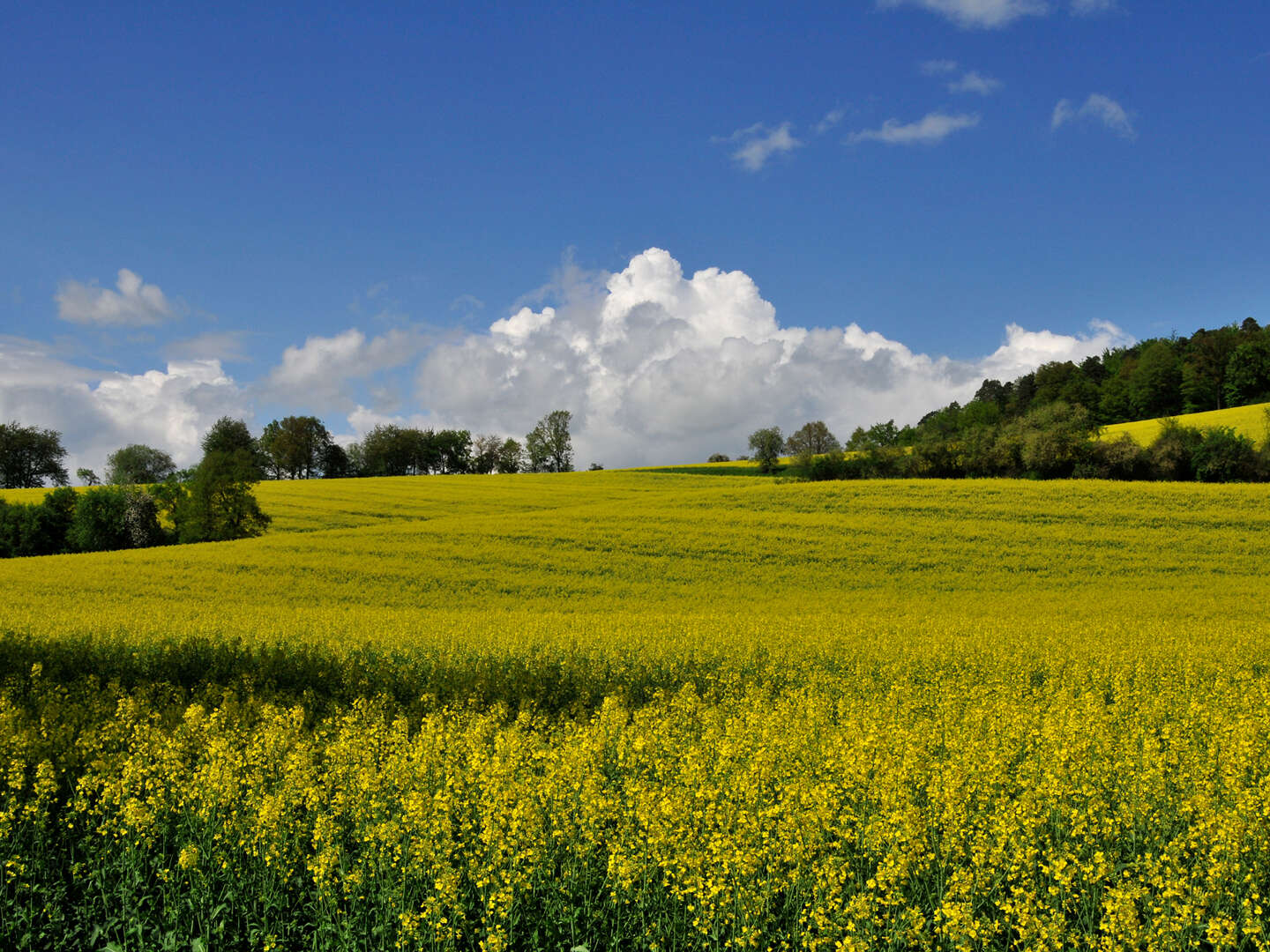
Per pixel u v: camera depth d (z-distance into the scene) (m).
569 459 125.19
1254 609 30.59
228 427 109.06
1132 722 12.59
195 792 8.86
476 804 8.85
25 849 8.65
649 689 17.33
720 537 42.94
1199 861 7.45
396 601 33.16
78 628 22.83
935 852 7.89
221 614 27.03
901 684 16.05
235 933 7.45
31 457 102.19
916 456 63.34
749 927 6.51
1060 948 6.44
